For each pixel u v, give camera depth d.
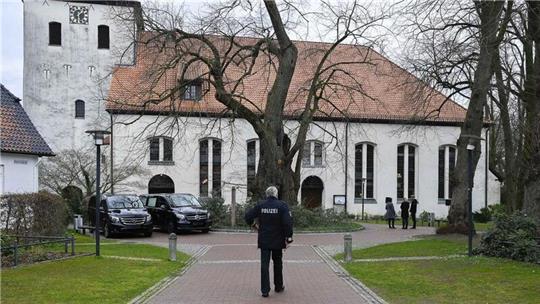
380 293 10.88
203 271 14.27
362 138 47.62
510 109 29.52
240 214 29.61
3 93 28.91
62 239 16.09
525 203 16.47
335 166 46.69
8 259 14.83
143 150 39.97
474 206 48.69
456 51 19.66
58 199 19.53
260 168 29.36
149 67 30.38
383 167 47.91
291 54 29.44
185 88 29.11
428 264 14.53
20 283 11.36
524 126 18.64
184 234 26.81
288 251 19.25
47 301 9.71
